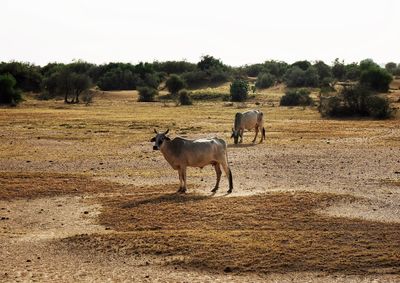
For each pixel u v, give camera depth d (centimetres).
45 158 2798
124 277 1168
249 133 3934
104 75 12750
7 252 1334
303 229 1471
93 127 4484
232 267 1207
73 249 1347
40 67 13938
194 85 12662
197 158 1894
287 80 11888
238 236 1394
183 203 1733
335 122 4862
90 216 1642
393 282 1123
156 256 1284
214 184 2064
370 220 1538
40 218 1642
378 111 5328
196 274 1180
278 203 1706
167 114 6103
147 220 1570
